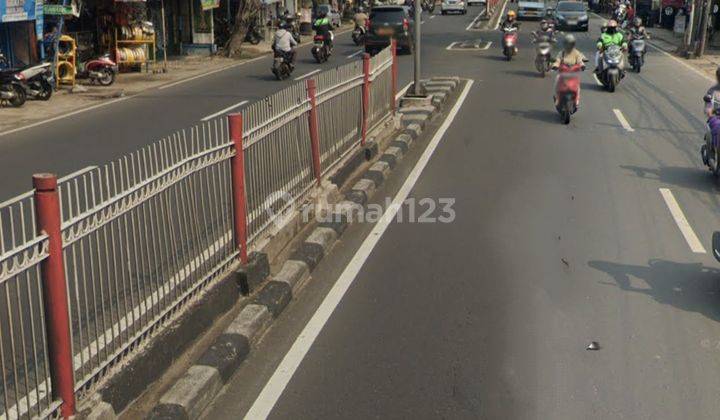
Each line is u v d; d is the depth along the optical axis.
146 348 5.25
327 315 6.60
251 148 7.26
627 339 6.09
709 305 6.74
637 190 10.47
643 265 7.68
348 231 8.86
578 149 13.02
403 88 19.67
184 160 5.89
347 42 36.00
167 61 28.98
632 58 23.95
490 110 16.91
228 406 5.19
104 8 25.00
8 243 7.54
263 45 35.41
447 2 56.03
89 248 4.69
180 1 31.67
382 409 5.12
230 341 5.75
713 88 11.18
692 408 5.13
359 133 11.86
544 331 6.23
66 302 4.35
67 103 18.88
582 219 9.16
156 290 5.53
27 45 21.77
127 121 16.14
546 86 20.48
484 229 8.83
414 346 6.00
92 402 4.58
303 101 8.87
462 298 6.91
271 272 7.39
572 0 43.84
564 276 7.40
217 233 6.54
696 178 11.15
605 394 5.29
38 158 12.64
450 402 5.19
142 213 5.48
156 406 4.86
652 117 16.19
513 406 5.14
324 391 5.36
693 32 29.95
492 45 32.25
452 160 12.26
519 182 10.88
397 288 7.17
